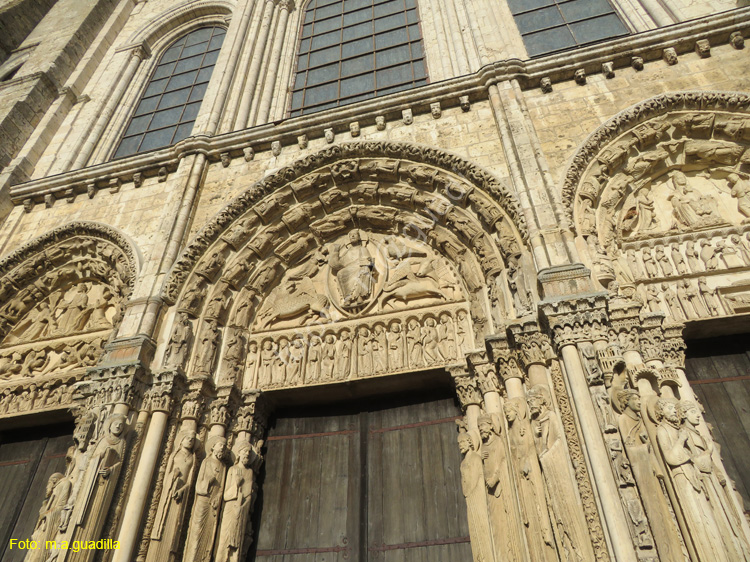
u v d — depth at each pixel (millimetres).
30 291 10773
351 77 13023
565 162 8273
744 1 10055
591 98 9180
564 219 7371
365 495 7395
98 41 17266
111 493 6531
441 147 9352
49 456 8961
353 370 8102
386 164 9664
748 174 7969
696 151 8375
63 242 10828
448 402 7980
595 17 12055
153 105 15211
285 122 10742
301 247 9883
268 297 9523
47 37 17391
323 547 7078
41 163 13273
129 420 7234
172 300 8727
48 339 10078
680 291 7176
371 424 8164
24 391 9312
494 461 6301
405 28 13648
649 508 4848
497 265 7887
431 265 8938
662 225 8062
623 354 6215
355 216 9898
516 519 5871
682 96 8461
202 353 8297
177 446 7344
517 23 12633
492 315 7574
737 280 7039
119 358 7785
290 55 14164
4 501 8570
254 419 8117
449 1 13078
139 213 10555
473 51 11555
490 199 8508
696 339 7211
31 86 14445
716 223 7652
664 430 5262
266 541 7312
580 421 5551
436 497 7129
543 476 5609
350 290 9008
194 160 10711
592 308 6234
